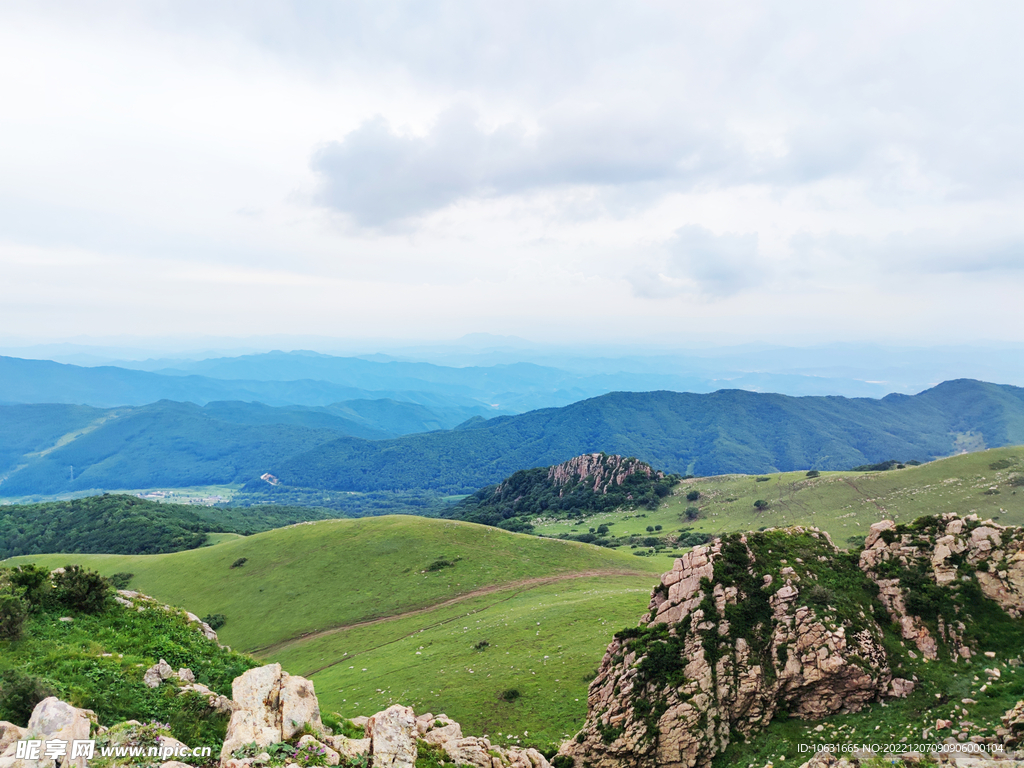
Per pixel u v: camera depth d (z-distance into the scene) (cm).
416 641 8144
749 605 3600
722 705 3269
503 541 12794
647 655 3559
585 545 12825
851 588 3647
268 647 9438
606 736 3378
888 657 3250
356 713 5603
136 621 2906
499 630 7531
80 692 2044
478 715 5109
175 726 2048
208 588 11725
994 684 2884
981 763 2328
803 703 3234
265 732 1895
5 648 2311
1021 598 3250
